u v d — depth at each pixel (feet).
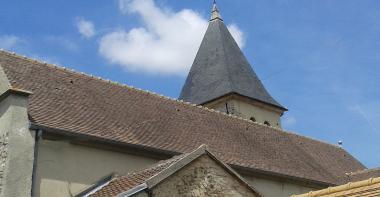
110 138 43.68
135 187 31.09
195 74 96.73
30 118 40.22
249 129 65.98
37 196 38.73
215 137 56.65
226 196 34.09
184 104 61.72
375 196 21.70
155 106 57.00
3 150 38.50
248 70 95.04
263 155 59.26
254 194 35.55
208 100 89.45
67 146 41.98
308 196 25.13
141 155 46.01
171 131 52.16
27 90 44.01
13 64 48.65
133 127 48.73
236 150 56.13
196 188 33.12
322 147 77.66
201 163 34.04
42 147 40.40
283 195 56.44
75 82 52.37
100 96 52.19
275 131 71.41
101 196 35.14
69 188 40.83
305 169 62.34
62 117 43.39
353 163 78.84
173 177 32.40
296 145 70.95
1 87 43.19
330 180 63.10
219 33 99.40
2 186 36.94
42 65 51.93
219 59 94.68
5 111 39.78
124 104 53.31
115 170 43.96
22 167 37.99
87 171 42.32
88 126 44.14
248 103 88.99
